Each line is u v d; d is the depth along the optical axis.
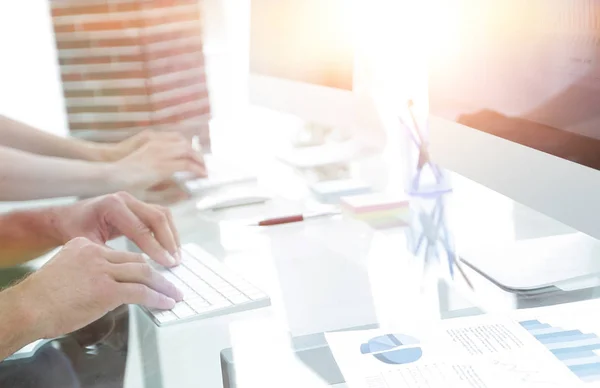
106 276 0.81
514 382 0.57
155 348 0.72
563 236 0.96
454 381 0.57
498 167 0.81
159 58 2.30
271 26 1.38
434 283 0.83
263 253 0.98
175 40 2.29
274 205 1.19
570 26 0.67
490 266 0.86
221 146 1.59
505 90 0.78
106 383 0.66
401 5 1.17
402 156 1.20
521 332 0.66
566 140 0.69
